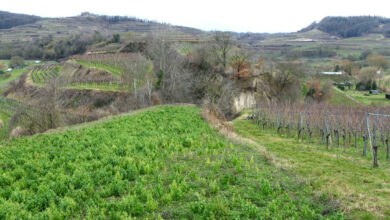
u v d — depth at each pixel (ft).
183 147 61.87
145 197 37.68
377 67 396.78
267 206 35.14
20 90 271.90
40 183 42.09
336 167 54.90
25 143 64.18
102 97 199.72
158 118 92.07
